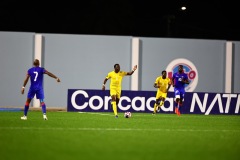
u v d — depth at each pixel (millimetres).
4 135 41844
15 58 98062
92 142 38219
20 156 30891
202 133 47594
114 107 66250
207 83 101062
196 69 100688
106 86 100438
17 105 98188
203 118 72625
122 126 52844
